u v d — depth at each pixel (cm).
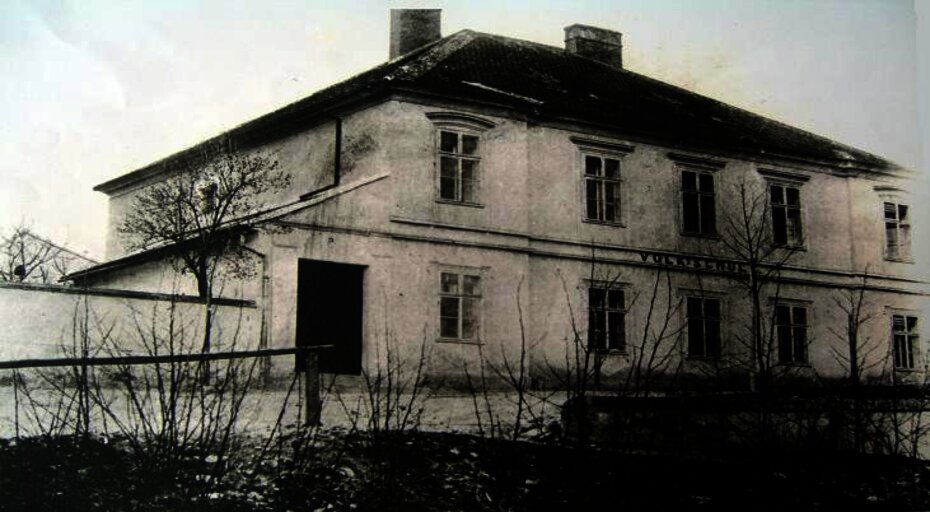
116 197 2103
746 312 2289
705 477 937
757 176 2400
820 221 2459
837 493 940
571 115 2139
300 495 836
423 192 1933
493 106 2042
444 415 1380
